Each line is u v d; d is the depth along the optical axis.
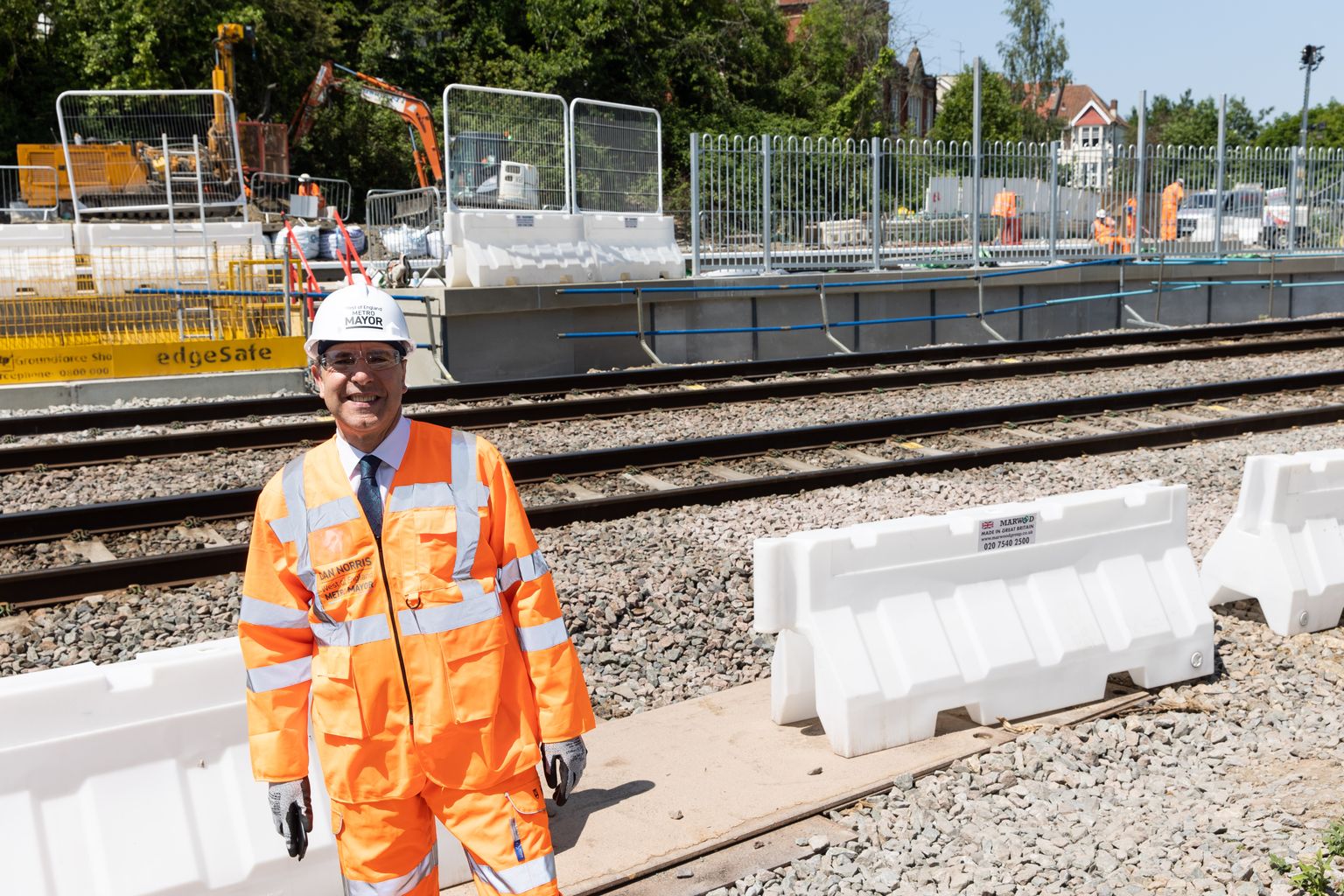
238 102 37.72
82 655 6.00
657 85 46.84
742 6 52.56
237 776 3.77
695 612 6.62
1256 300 22.45
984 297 19.22
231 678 3.78
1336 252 23.81
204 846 3.65
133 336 13.85
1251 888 3.86
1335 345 17.20
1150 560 5.76
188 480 9.41
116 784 3.56
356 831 2.94
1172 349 15.84
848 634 4.91
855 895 3.93
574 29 45.19
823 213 18.52
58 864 3.40
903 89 69.25
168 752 3.67
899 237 19.36
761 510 8.59
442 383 13.88
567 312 15.39
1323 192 23.56
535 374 15.13
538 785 3.00
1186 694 5.57
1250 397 12.99
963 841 4.27
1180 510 5.85
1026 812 4.45
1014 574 5.35
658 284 16.08
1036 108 69.38
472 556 2.90
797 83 54.56
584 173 16.31
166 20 36.16
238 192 22.16
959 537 5.20
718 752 4.98
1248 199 22.56
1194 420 12.06
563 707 2.97
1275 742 5.09
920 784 4.66
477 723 2.86
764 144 17.70
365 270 16.97
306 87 40.06
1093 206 21.31
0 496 8.89
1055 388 13.85
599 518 8.35
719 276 17.05
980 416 11.46
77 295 13.95
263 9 38.53
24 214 23.70
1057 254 20.95
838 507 8.77
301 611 2.95
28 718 3.43
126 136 22.91
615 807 4.52
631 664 6.01
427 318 14.53
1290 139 98.06
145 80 36.03
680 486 9.41
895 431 11.03
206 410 11.59
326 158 41.16
